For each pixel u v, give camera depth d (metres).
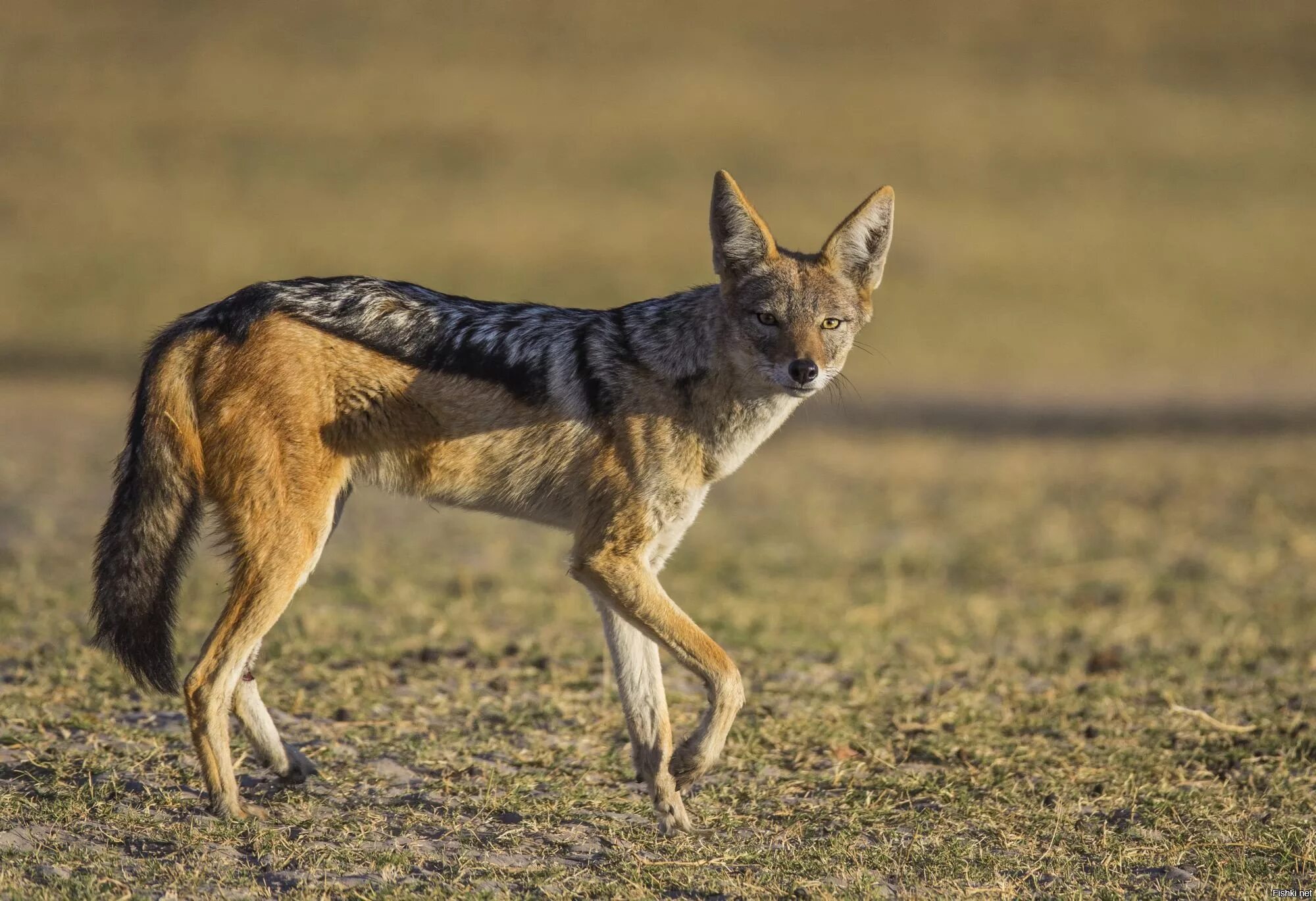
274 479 11.67
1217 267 74.75
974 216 80.06
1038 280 70.81
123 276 62.84
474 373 12.40
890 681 16.44
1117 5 121.25
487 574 22.84
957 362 58.94
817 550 26.19
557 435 12.48
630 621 12.03
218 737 11.35
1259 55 112.75
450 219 74.50
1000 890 10.30
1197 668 17.19
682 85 101.62
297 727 13.69
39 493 29.03
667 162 86.44
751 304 12.89
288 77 98.25
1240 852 11.14
